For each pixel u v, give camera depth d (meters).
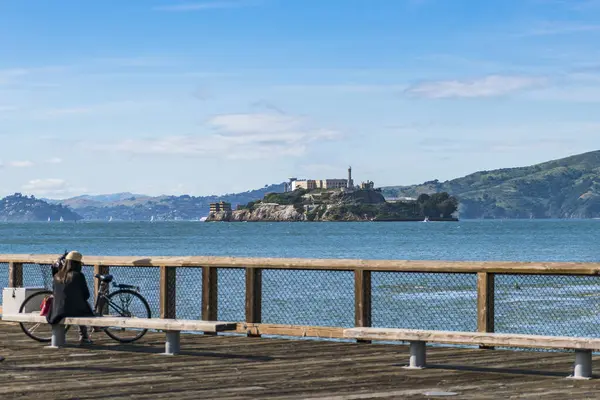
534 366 11.77
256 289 15.13
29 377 10.80
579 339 10.62
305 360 12.33
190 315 25.91
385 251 98.25
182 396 9.41
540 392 9.65
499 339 10.98
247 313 15.20
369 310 14.23
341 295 33.62
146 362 12.15
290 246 117.00
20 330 16.06
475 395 9.44
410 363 11.69
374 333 11.82
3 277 41.72
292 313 28.12
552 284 39.06
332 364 11.92
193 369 11.47
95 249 107.69
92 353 13.10
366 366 11.73
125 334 14.94
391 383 10.30
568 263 12.56
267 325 14.98
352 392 9.65
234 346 13.91
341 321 25.97
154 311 24.31
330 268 14.40
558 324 24.17
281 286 38.91
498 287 36.66
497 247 106.88
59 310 13.70
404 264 13.77
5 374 11.05
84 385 10.17
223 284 37.03
